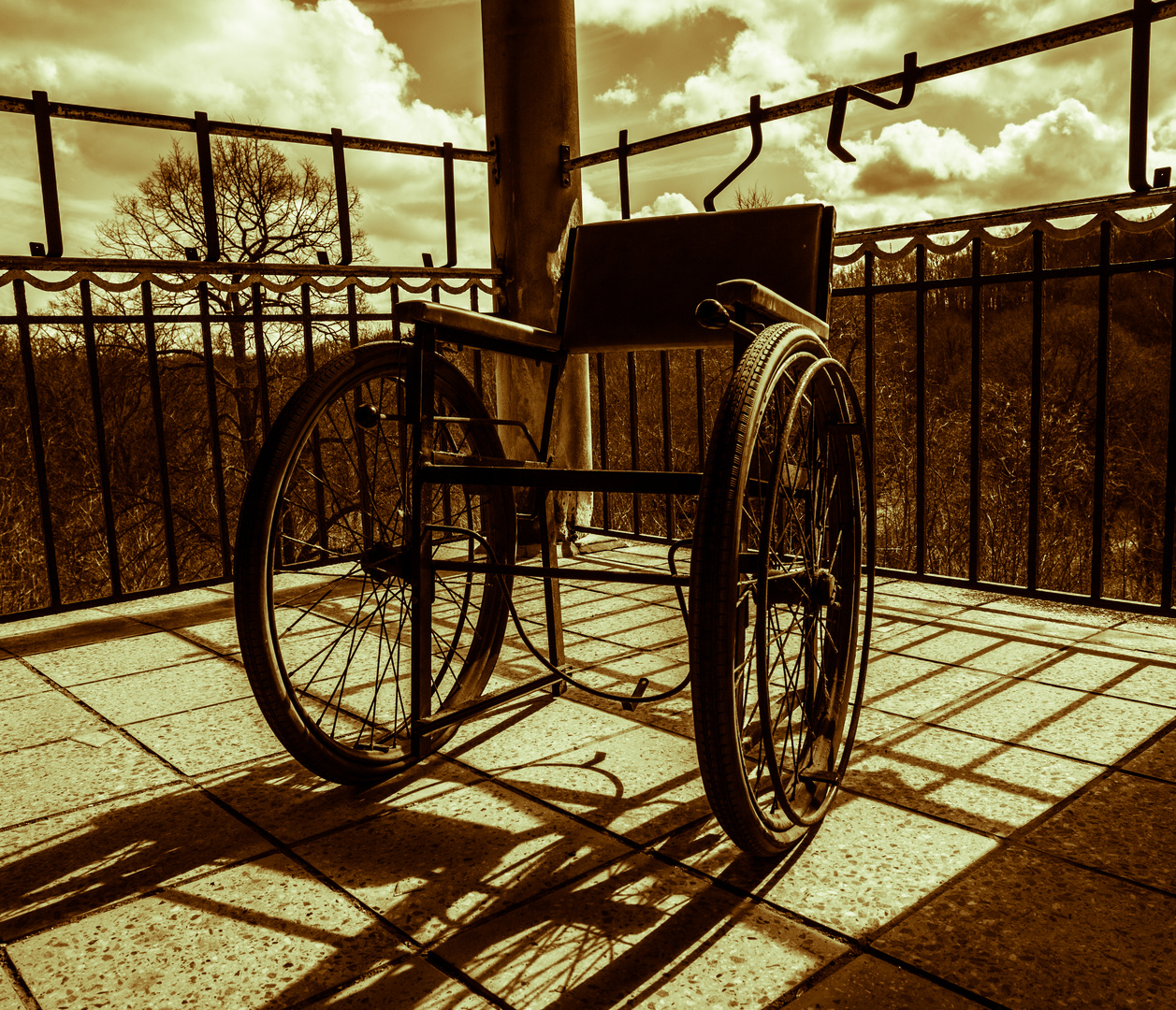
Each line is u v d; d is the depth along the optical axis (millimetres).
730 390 1271
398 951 1171
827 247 1916
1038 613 2896
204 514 12695
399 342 1790
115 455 12281
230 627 2977
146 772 1799
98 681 2410
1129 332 13281
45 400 11602
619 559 3887
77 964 1161
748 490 1478
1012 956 1119
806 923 1209
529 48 3742
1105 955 1115
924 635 2637
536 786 1689
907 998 1047
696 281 2000
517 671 2398
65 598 12398
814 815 1432
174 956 1174
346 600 3287
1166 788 1585
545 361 2139
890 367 11359
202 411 12547
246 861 1427
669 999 1057
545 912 1254
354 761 1642
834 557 1667
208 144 3166
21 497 11969
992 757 1751
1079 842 1407
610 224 2139
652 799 1620
